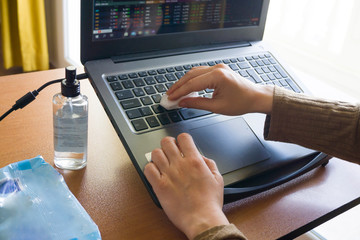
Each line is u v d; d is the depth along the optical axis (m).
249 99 0.65
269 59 0.85
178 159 0.57
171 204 0.53
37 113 0.72
